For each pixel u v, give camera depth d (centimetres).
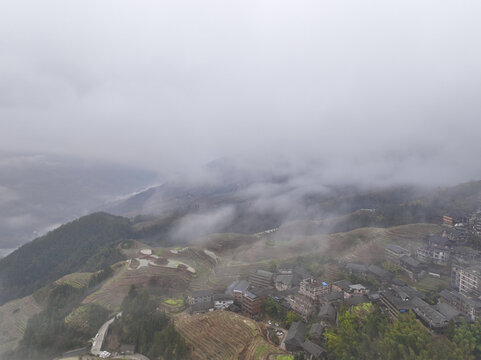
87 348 11062
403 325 8438
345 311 10288
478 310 9412
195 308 12862
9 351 11719
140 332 11175
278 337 10750
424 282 13038
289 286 14400
